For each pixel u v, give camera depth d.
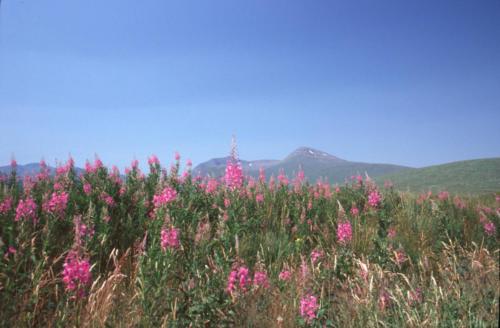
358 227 6.68
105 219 5.07
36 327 3.47
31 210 4.48
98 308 3.65
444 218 7.12
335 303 4.11
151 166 7.71
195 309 3.29
